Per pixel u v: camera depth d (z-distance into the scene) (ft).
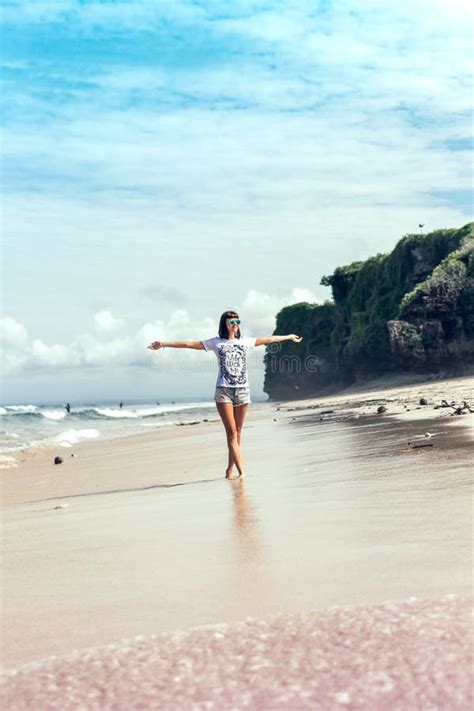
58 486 30.86
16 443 80.64
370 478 18.92
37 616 8.40
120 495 22.89
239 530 13.15
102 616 8.16
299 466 24.80
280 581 9.04
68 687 5.48
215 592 8.81
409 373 210.18
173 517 15.74
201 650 6.14
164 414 213.25
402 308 192.34
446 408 49.47
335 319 302.66
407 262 231.91
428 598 7.29
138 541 13.07
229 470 24.09
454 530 11.14
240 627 6.79
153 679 5.50
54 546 13.42
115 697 5.18
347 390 240.73
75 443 75.82
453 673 5.06
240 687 5.19
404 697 4.79
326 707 4.75
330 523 12.92
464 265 186.19
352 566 9.47
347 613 6.89
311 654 5.74
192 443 53.21
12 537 15.26
